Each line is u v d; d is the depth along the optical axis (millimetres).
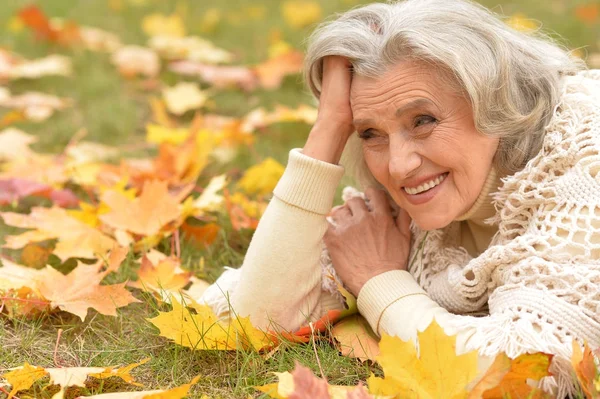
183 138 4078
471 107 2133
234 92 5344
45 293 2539
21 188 3498
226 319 2443
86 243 2992
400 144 2180
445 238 2463
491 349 1993
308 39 2482
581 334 1980
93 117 4812
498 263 2146
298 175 2363
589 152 2076
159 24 6602
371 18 2277
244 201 3469
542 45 2412
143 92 5395
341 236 2469
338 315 2412
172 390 1927
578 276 1987
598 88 2248
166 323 2281
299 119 4379
